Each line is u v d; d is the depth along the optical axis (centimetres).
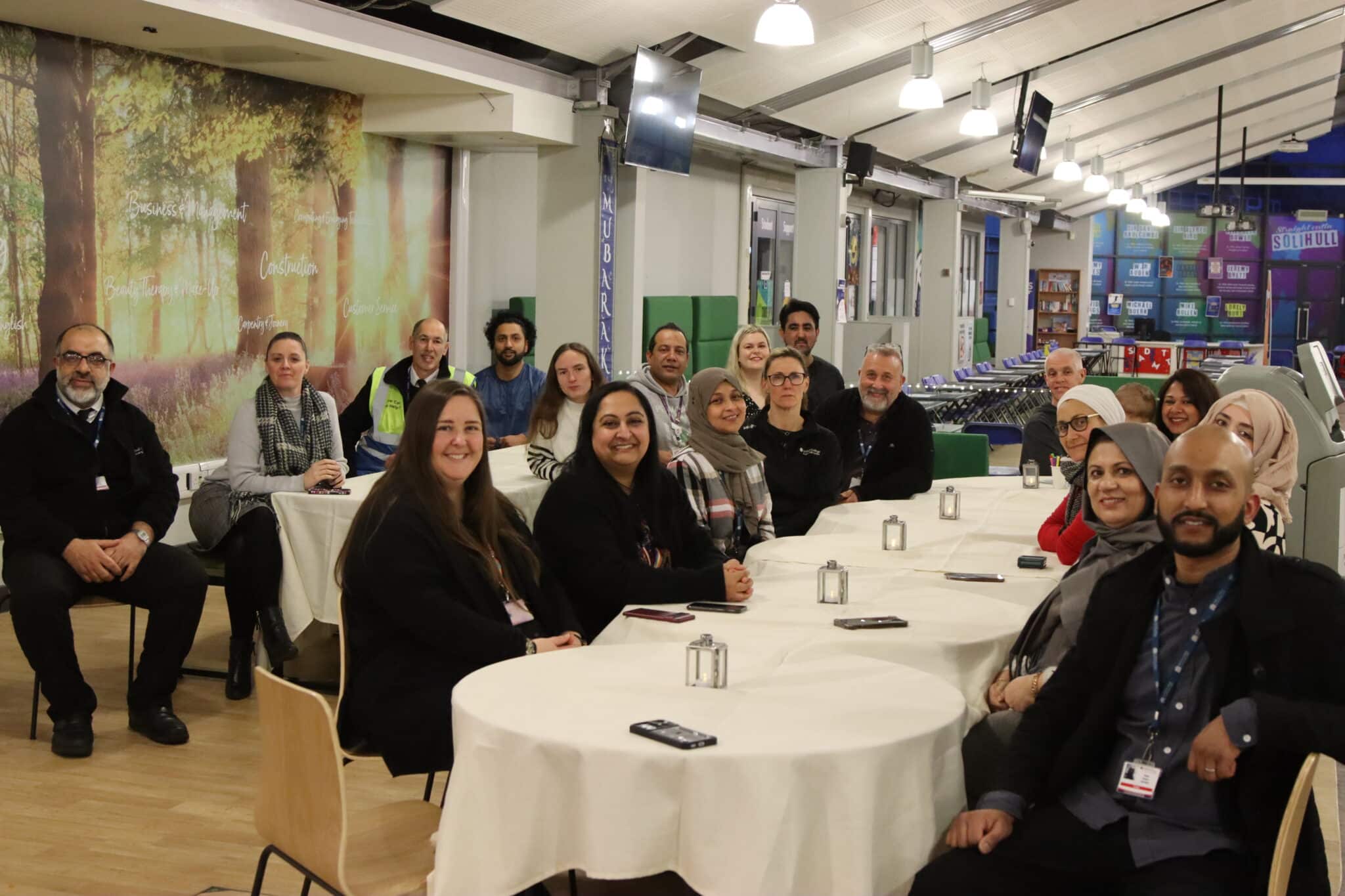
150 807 388
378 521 316
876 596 358
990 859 244
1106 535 309
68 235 644
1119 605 255
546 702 250
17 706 482
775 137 1259
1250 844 232
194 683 516
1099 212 2752
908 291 2072
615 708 247
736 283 1432
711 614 337
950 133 1460
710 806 219
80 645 568
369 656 315
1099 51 1244
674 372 592
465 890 235
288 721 244
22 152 617
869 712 247
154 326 698
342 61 719
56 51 633
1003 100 1378
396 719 305
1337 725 221
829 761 222
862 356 1587
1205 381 494
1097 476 310
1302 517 600
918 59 962
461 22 862
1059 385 650
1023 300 2344
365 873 247
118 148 670
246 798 396
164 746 441
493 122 840
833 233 1376
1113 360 2014
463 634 307
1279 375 617
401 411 614
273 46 674
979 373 1609
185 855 354
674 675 272
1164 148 2152
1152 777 240
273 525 490
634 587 353
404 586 307
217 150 735
